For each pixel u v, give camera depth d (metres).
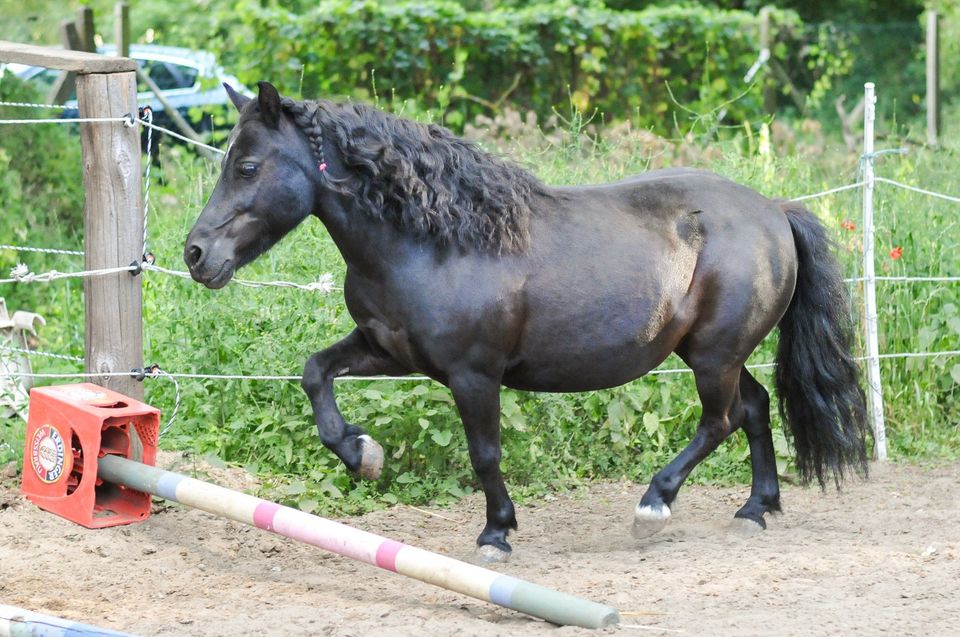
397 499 9.23
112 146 8.15
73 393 7.97
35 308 12.91
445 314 7.17
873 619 6.18
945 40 25.70
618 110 19.61
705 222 7.76
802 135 19.84
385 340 7.43
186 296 9.94
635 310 7.50
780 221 8.01
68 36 16.34
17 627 5.66
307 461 9.30
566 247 7.43
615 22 19.30
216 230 7.05
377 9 17.95
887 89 24.75
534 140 12.98
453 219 7.17
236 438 9.45
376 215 7.12
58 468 7.90
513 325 7.31
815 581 6.99
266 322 9.77
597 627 6.03
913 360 11.14
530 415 9.88
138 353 8.41
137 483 7.67
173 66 19.84
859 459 8.45
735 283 7.70
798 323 8.23
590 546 8.18
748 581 6.98
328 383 7.59
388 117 7.25
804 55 23.02
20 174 14.22
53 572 7.21
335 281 9.85
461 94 18.19
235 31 18.45
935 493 9.51
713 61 20.27
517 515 9.10
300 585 7.18
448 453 9.46
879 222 11.53
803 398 8.30
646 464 10.12
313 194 7.20
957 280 11.11
